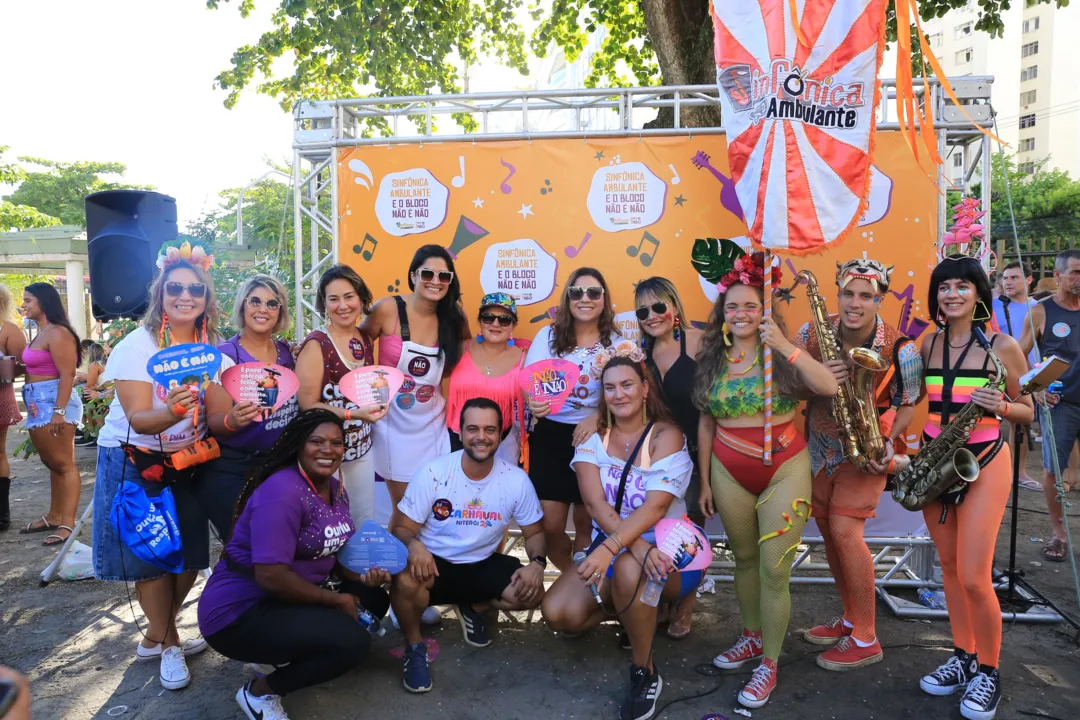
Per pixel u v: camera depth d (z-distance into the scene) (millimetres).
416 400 3770
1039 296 7535
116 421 3291
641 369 3285
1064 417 4875
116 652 3621
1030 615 3861
